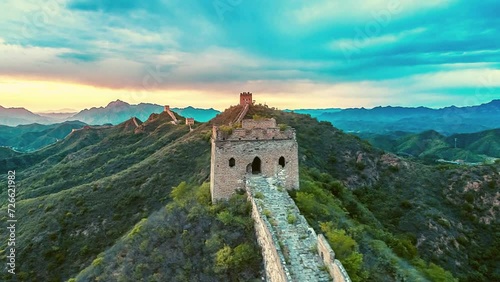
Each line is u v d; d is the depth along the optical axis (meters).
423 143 181.50
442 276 34.84
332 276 19.48
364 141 93.25
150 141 135.62
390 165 81.69
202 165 67.56
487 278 56.00
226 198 32.66
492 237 65.75
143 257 30.72
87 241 57.88
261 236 25.91
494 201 72.94
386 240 38.16
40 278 52.22
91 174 106.56
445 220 65.62
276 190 31.22
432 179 79.81
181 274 26.92
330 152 82.56
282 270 19.83
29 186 112.94
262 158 33.22
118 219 61.19
